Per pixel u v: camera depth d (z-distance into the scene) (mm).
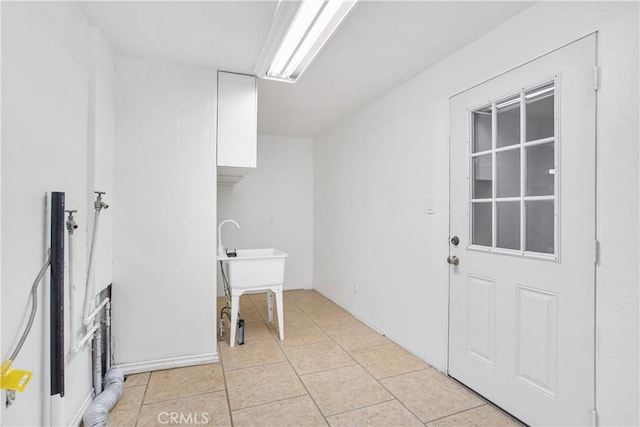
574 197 1432
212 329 2324
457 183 2088
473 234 1998
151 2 1545
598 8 1343
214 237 2328
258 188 4492
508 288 1740
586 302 1384
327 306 3822
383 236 2922
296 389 1975
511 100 1758
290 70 2223
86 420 1558
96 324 1811
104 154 1897
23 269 1083
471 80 1984
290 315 3473
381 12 1679
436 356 2254
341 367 2268
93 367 1782
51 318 1242
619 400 1271
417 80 2479
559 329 1489
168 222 2213
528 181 1665
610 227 1304
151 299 2176
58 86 1333
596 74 1347
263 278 2713
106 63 1913
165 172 2203
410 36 1920
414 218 2498
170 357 2223
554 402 1502
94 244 1612
